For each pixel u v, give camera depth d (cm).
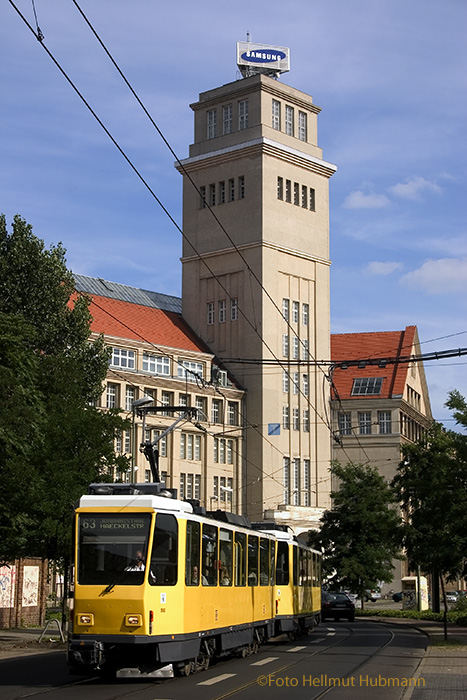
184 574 2152
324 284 8969
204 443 7919
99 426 3512
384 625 4934
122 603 2038
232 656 2758
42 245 4844
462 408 3738
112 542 2084
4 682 2028
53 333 4747
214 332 8588
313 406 8738
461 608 6500
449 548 3912
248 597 2803
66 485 3309
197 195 8850
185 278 8856
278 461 8350
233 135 8619
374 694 1775
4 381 2711
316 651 2931
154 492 2216
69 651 2042
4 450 2759
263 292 8306
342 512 6550
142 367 7569
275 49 8856
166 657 2050
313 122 9062
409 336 10506
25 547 3306
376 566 6400
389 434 9906
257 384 8294
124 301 8356
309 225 8856
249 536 2872
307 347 8756
